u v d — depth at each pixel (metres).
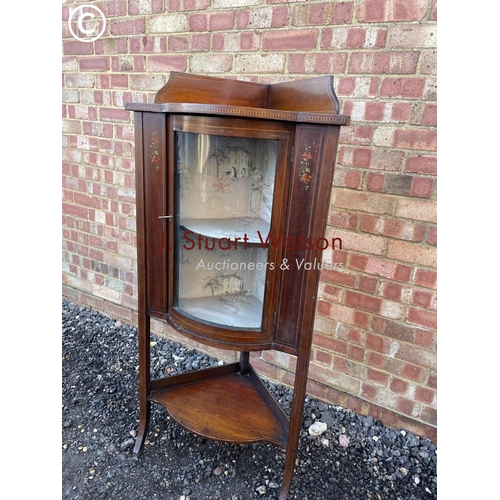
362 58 1.21
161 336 2.05
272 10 1.31
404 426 1.46
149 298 1.14
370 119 1.25
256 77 1.40
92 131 1.88
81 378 1.68
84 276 2.24
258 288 1.03
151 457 1.29
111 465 1.25
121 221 1.95
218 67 1.46
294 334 0.99
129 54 1.65
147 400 1.27
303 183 0.86
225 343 1.03
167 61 1.57
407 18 1.13
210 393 1.33
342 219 1.38
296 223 0.90
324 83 0.92
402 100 1.19
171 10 1.49
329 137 0.81
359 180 1.32
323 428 1.44
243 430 1.17
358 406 1.54
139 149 1.00
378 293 1.39
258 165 0.93
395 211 1.28
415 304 1.33
